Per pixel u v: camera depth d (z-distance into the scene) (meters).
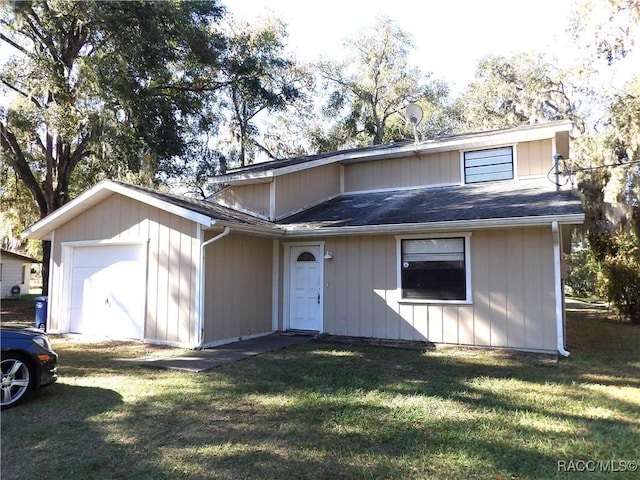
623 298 12.92
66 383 6.03
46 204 17.70
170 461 3.63
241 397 5.38
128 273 9.80
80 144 17.34
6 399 4.90
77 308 10.52
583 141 15.55
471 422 4.51
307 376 6.43
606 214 14.27
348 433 4.23
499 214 8.21
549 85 20.06
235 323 9.55
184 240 8.98
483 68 23.38
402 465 3.55
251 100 22.38
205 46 17.06
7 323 13.42
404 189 12.84
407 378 6.30
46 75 14.15
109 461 3.62
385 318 9.68
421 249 9.44
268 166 13.59
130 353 8.21
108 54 14.59
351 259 10.15
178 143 16.88
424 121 29.34
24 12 13.12
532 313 8.30
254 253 10.27
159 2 14.87
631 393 5.54
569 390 5.68
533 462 3.61
